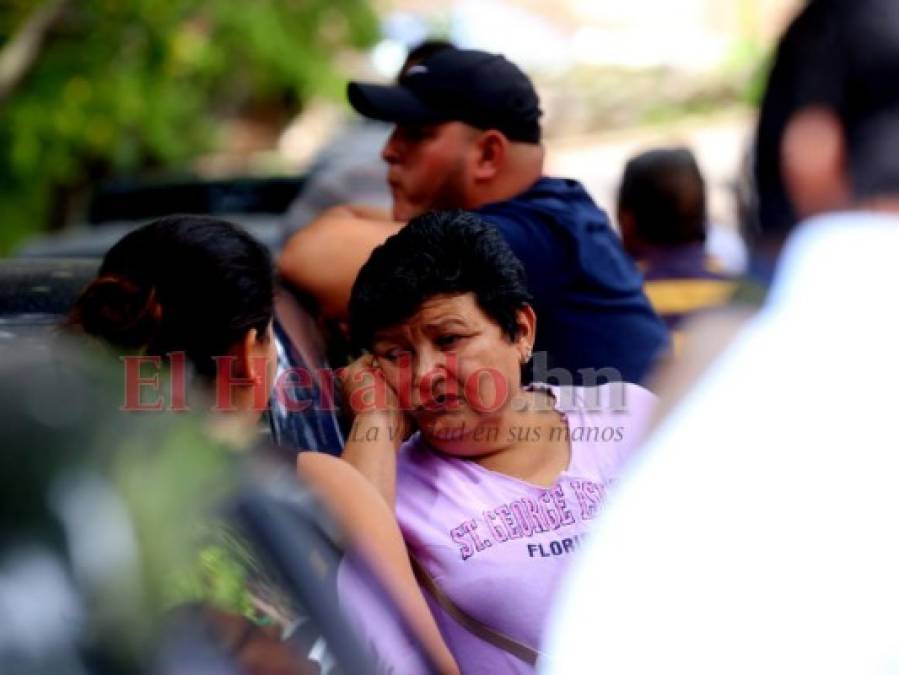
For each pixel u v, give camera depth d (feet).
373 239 31.22
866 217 16.60
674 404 16.80
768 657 16.12
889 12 16.53
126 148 124.16
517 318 26.17
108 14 117.19
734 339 16.74
